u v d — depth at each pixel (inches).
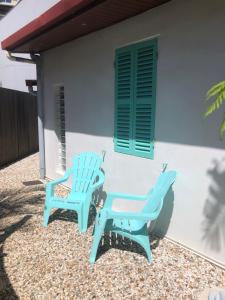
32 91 316.8
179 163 140.9
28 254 140.6
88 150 211.2
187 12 129.7
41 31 185.5
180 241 144.7
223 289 103.7
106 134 190.5
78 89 215.5
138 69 159.0
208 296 98.8
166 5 139.3
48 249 145.0
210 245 130.2
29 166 337.1
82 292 113.3
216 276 121.3
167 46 141.3
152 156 155.9
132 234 131.0
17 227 170.7
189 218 138.7
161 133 149.4
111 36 176.4
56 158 264.4
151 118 153.9
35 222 177.6
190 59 130.6
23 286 117.1
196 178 133.4
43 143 280.2
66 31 187.3
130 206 176.2
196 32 126.8
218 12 117.2
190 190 136.9
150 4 140.6
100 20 163.8
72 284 118.0
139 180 166.9
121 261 132.9
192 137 133.2
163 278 120.6
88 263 131.9
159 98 148.6
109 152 189.3
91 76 199.2
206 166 128.6
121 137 176.4
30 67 522.0
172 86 140.7
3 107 334.3
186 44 131.8
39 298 110.2
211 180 127.0
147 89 155.0
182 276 121.7
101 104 192.2
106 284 117.6
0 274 125.2
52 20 162.6
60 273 125.1
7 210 198.4
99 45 187.8
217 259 128.0
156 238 153.9
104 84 187.5
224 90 83.7
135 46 159.3
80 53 208.2
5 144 341.1
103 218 128.3
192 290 113.3
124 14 154.4
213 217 127.6
